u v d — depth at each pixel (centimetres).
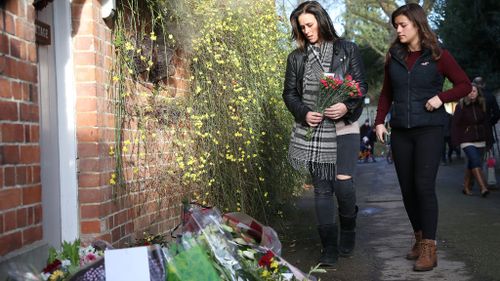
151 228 518
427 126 498
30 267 271
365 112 4025
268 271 302
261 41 669
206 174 579
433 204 492
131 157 486
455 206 847
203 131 578
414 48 511
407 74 505
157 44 534
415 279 459
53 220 404
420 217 501
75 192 422
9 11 311
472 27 1697
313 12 518
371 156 2522
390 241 612
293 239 625
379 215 798
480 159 966
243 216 351
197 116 552
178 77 577
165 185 536
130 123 487
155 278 250
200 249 265
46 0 389
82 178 424
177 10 525
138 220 496
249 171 618
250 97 607
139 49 486
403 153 518
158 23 533
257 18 677
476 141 970
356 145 522
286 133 700
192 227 303
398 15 508
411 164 518
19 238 315
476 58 1758
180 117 554
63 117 420
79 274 255
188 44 557
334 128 515
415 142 507
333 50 521
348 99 505
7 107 305
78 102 426
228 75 602
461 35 1727
